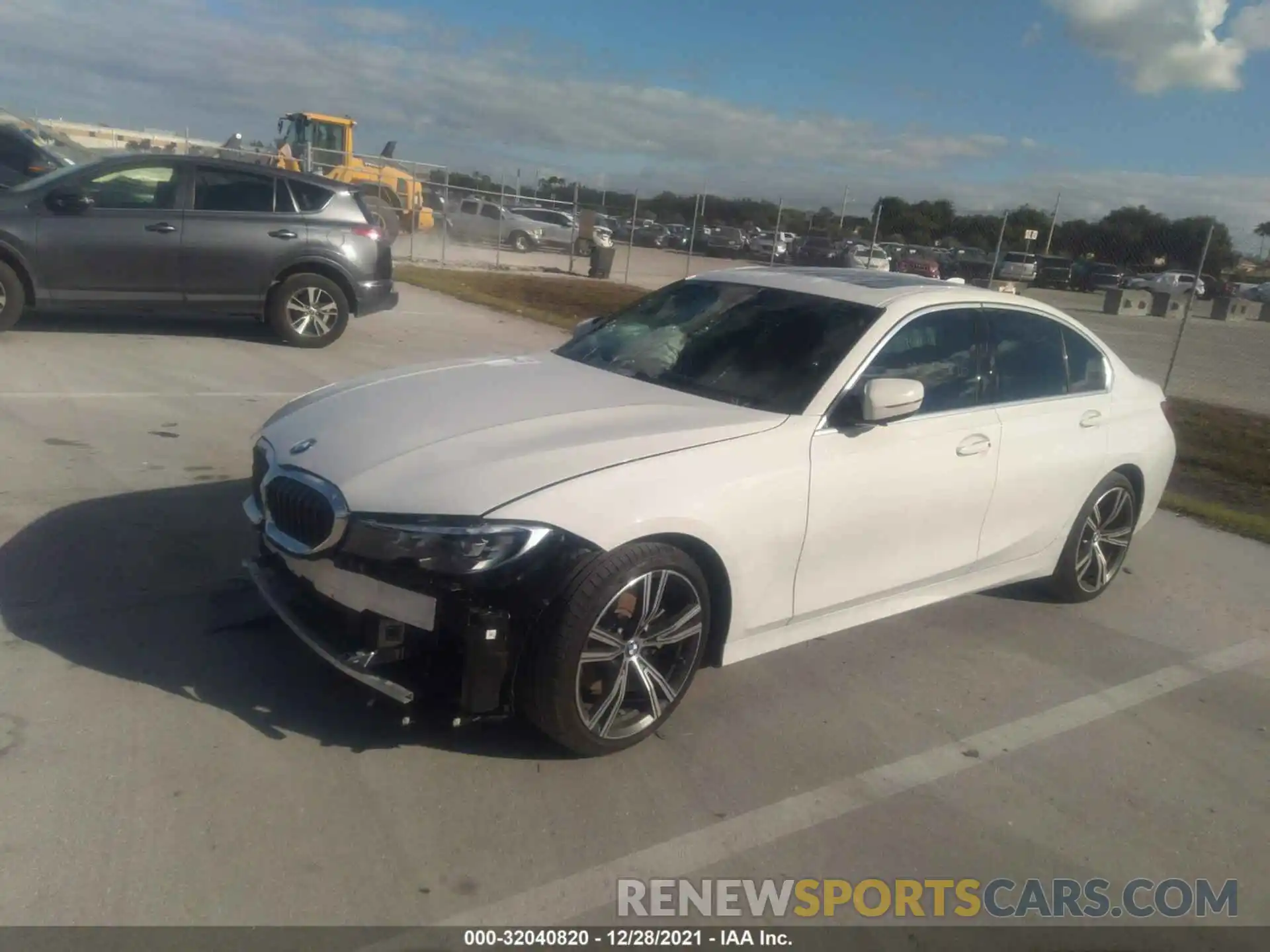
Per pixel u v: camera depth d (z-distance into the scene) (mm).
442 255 25141
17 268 9578
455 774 3510
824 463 4082
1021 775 3898
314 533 3557
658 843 3279
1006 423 4867
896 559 4480
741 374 4438
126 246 9812
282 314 10477
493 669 3367
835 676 4566
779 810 3525
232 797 3262
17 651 3988
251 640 4262
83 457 6352
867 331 4457
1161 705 4570
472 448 3646
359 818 3227
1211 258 19781
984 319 4961
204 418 7527
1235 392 15266
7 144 17344
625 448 3711
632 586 3514
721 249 41406
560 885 3037
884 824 3508
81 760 3363
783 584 4055
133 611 4410
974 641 5094
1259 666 5090
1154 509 5992
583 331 5371
